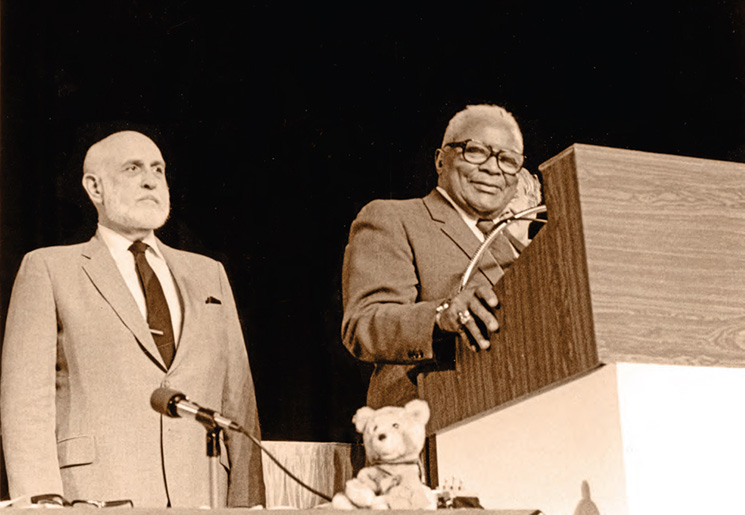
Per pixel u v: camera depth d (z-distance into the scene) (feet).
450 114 12.78
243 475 10.39
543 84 13.20
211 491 7.40
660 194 7.88
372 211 12.17
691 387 7.80
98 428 9.83
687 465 7.66
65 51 11.41
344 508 6.85
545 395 8.50
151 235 11.03
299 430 11.11
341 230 12.05
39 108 11.09
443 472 9.70
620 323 7.44
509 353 8.43
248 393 10.91
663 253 7.73
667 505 7.54
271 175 11.95
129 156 11.19
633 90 13.52
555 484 8.25
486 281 12.05
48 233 10.66
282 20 12.55
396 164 12.47
